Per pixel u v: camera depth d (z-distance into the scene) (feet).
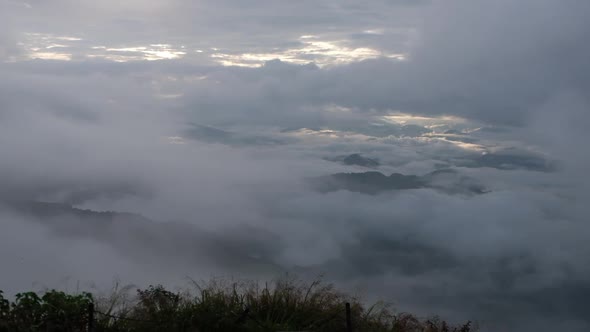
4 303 29.99
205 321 31.71
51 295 30.86
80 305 30.86
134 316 31.71
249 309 32.58
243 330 31.81
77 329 30.12
